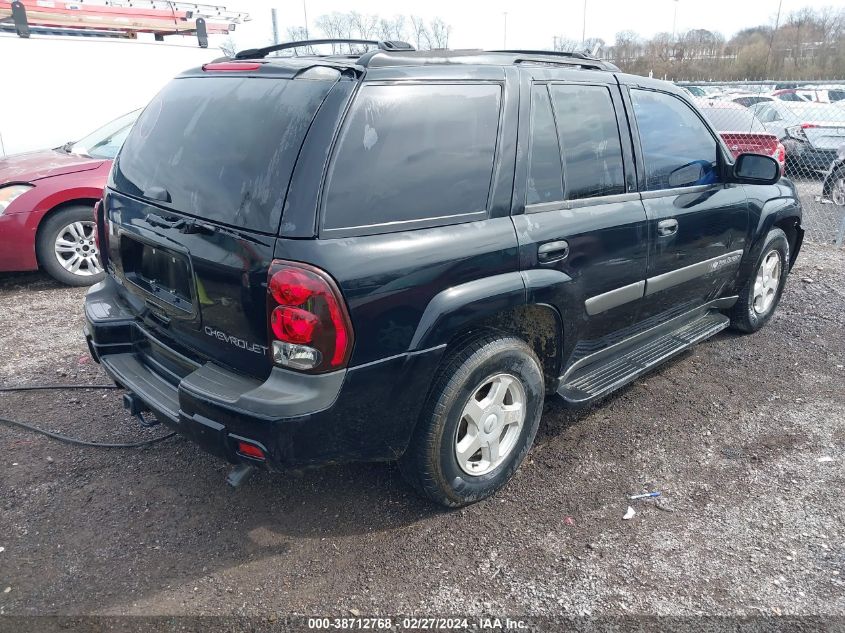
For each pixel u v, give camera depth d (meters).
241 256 2.48
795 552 2.88
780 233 5.09
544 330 3.29
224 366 2.73
